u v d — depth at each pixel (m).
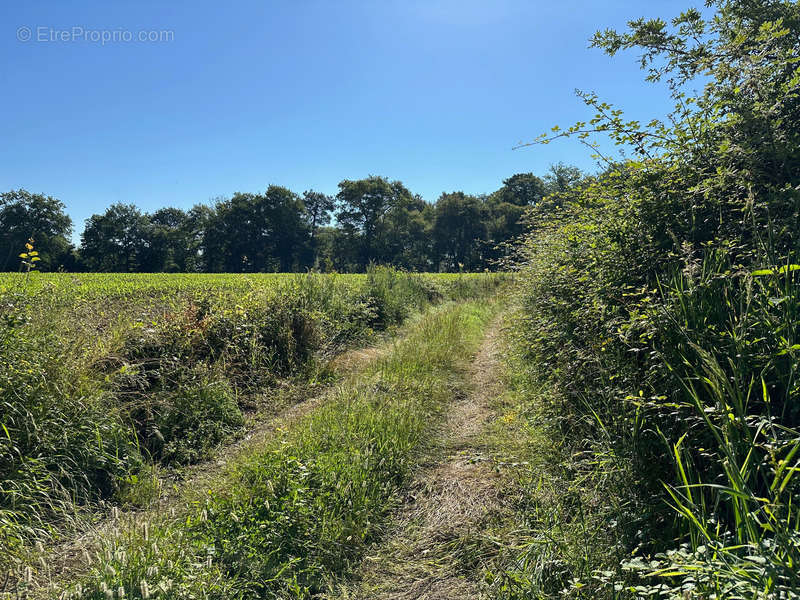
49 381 4.13
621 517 2.63
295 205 84.38
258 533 3.12
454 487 3.90
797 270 2.53
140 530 3.09
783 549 1.72
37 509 3.49
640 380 3.02
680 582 2.14
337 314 9.99
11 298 4.34
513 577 2.63
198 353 6.54
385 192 79.44
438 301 16.41
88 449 4.06
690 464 2.45
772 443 1.95
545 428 4.11
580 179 4.64
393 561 3.09
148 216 87.88
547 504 3.23
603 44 4.55
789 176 2.95
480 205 73.00
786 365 2.31
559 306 4.43
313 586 2.87
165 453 4.71
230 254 81.44
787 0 3.94
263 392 6.65
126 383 5.25
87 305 7.00
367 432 4.62
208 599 2.55
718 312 2.69
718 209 3.20
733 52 3.28
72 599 2.44
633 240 3.47
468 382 7.14
